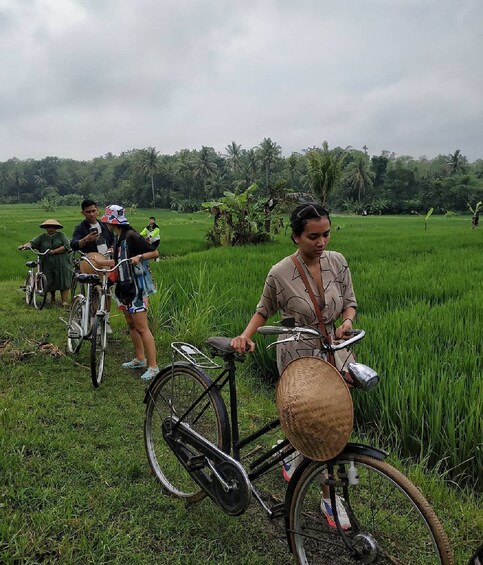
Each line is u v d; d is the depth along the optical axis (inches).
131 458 140.6
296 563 99.7
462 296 321.1
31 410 167.2
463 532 114.4
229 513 107.6
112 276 201.6
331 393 85.7
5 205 5241.1
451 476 140.6
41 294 326.3
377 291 332.2
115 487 127.5
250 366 217.6
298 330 97.3
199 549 108.4
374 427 166.7
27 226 1608.0
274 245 744.3
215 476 110.6
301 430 87.7
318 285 110.4
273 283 112.2
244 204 808.9
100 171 6432.1
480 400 146.9
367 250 650.8
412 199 3767.2
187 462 119.6
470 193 3521.2
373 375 88.8
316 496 125.6
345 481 90.3
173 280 374.9
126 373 210.5
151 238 624.7
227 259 523.8
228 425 116.2
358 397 171.3
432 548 94.1
